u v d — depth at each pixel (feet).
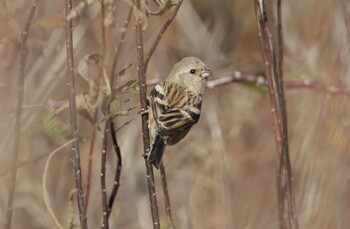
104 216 25.99
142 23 24.99
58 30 39.19
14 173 25.71
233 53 55.93
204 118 50.44
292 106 47.37
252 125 51.78
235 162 49.29
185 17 54.65
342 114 43.06
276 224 46.60
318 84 41.50
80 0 30.50
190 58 31.76
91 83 25.95
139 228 44.37
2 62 31.81
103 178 25.91
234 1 57.62
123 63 38.58
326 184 42.50
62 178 43.06
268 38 28.76
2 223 40.34
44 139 37.06
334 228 41.86
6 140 33.04
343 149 42.70
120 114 25.63
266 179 48.47
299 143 44.27
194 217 45.37
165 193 28.02
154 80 38.63
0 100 32.42
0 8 31.48
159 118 27.91
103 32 26.43
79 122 40.52
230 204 45.65
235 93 52.13
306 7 49.11
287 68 48.44
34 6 26.09
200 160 48.21
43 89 38.40
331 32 47.52
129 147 44.91
